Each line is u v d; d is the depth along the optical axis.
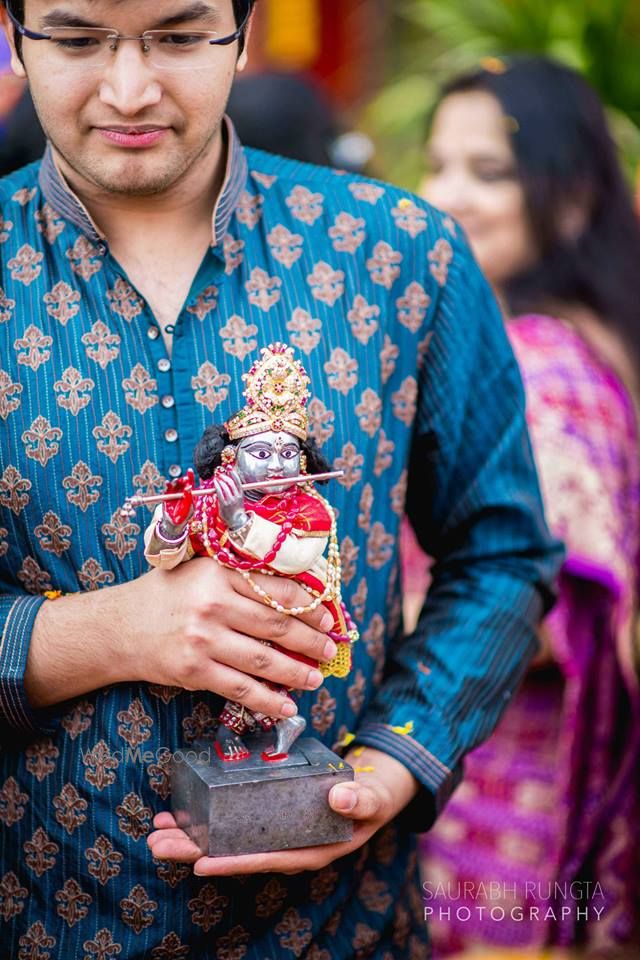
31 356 1.75
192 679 1.62
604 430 2.77
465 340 1.99
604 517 2.67
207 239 1.85
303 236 1.89
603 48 6.28
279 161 2.01
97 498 1.74
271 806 1.62
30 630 1.72
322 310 1.86
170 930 1.78
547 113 3.12
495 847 2.75
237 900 1.81
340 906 1.92
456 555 2.05
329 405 1.84
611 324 3.11
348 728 1.91
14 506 1.75
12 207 1.83
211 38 1.65
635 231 3.20
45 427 1.73
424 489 2.07
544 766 2.75
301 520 1.54
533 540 2.04
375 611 1.94
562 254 3.12
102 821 1.76
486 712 1.94
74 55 1.63
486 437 2.02
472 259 2.04
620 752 2.83
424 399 2.00
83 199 1.81
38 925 1.80
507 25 6.54
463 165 3.19
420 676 1.93
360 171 3.62
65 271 1.78
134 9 1.59
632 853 2.92
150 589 1.66
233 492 1.50
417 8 7.45
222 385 1.78
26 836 1.79
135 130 1.64
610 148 3.20
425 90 6.70
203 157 1.80
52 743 1.77
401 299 1.94
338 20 8.01
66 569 1.76
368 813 1.69
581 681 2.69
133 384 1.75
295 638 1.61
